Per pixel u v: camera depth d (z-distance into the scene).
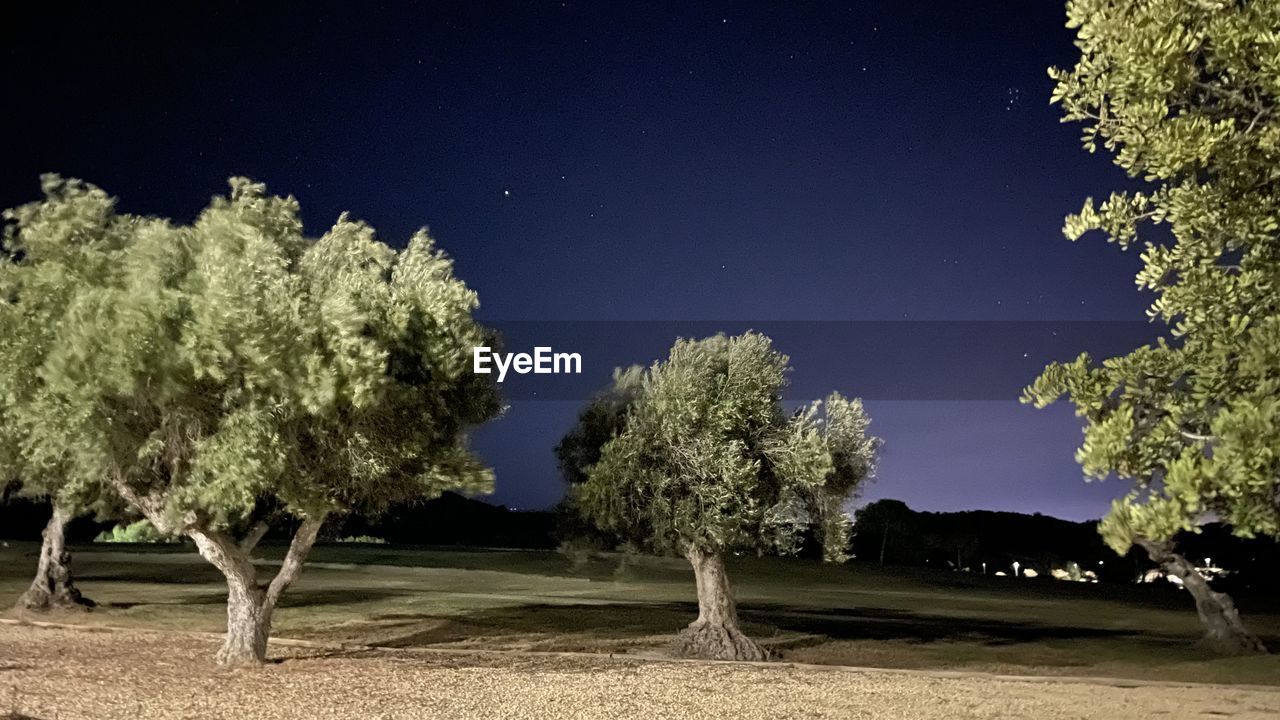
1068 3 6.48
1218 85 6.38
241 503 13.73
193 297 13.01
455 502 55.06
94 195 13.97
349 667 15.77
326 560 35.06
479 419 16.89
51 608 21.22
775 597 30.69
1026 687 15.24
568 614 24.00
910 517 50.22
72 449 13.82
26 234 13.56
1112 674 17.83
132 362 12.68
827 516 19.44
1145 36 6.16
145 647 17.23
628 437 18.55
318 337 13.90
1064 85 6.69
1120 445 6.03
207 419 14.20
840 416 19.75
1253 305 6.39
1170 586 38.59
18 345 13.12
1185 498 5.43
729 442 18.27
